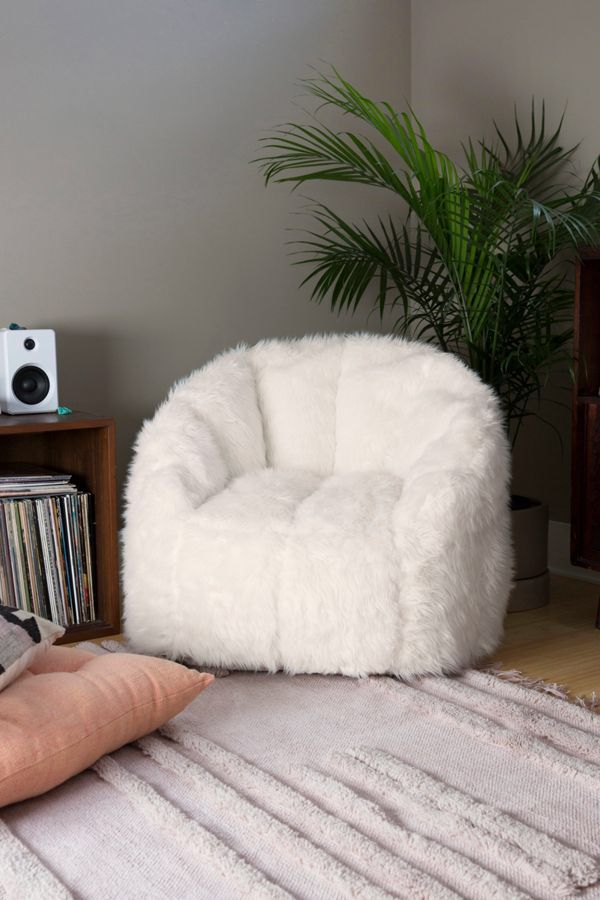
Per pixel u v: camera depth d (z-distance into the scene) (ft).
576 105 10.74
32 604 9.24
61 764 5.90
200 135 11.31
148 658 6.80
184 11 11.04
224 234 11.62
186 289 11.41
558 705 7.23
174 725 6.88
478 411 8.35
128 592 8.39
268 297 12.05
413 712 7.17
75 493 9.36
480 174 9.73
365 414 9.28
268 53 11.71
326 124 12.28
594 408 9.20
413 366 9.21
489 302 9.81
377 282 12.90
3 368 9.42
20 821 5.71
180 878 5.08
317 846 5.26
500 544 8.32
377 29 12.51
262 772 6.14
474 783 6.10
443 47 12.35
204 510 8.09
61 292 10.56
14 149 10.11
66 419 9.05
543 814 5.72
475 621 8.05
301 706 7.31
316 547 7.61
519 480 11.82
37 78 10.16
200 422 8.92
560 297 10.04
